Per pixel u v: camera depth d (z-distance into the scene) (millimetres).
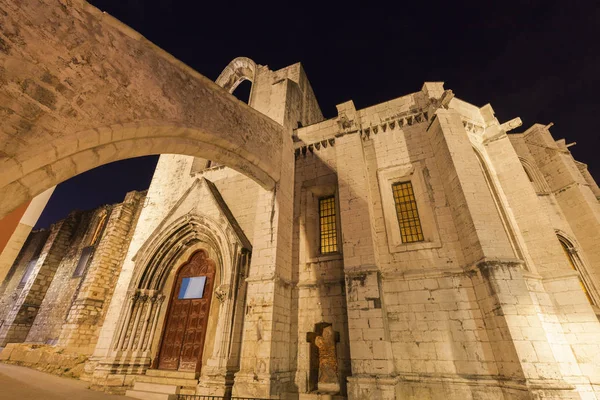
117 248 21172
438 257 10094
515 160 12297
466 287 9289
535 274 9773
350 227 10711
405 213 11703
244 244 12102
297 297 11227
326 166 13758
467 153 10750
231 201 14250
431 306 9438
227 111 10227
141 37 7410
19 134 4707
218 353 10172
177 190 16703
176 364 11656
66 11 5824
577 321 9180
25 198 5215
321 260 11617
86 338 17641
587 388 7559
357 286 9570
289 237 12203
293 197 13438
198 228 13664
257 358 9172
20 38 4961
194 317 12516
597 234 13961
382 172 12438
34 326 22625
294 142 15047
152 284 13570
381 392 7891
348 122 13219
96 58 6191
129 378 11461
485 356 8367
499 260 8508
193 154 9211
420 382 8562
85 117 5703
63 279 24109
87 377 12289
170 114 7727
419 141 12484
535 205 11219
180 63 8547
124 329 12453
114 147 6637
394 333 9453
